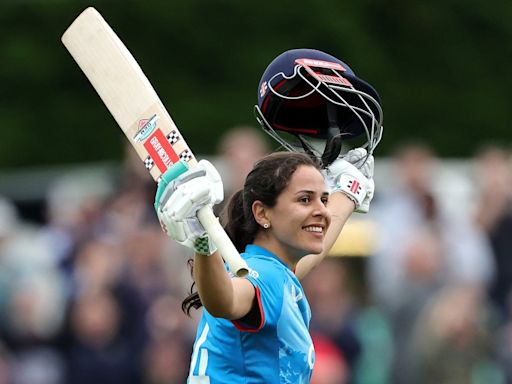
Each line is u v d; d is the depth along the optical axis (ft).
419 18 206.59
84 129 204.64
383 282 123.75
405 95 204.64
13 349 123.95
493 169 131.64
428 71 206.18
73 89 206.39
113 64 62.75
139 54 205.36
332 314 117.60
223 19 205.57
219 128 199.11
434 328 116.67
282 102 69.41
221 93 202.49
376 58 204.33
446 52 206.80
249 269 57.21
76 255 127.54
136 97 61.93
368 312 123.03
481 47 209.26
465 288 120.37
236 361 60.95
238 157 123.24
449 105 205.57
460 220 130.00
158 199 58.13
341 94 70.28
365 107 71.31
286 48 204.13
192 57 204.74
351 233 127.24
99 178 153.48
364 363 118.01
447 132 204.54
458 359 116.26
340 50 203.72
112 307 119.96
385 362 118.52
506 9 209.56
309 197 62.13
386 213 128.98
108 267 121.39
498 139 205.77
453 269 123.13
